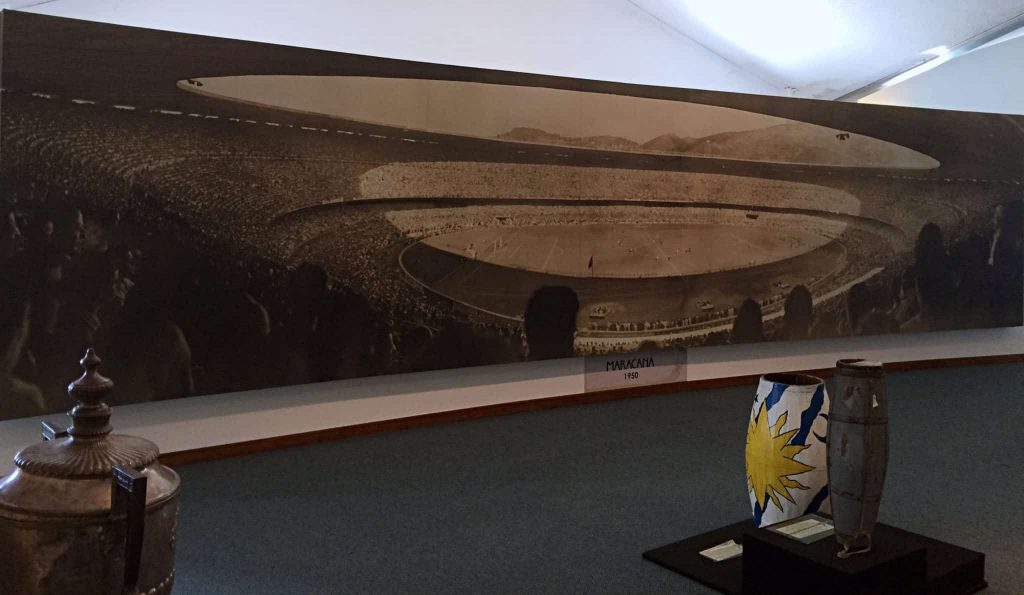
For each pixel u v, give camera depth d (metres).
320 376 6.02
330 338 6.05
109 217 5.11
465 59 7.35
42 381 4.92
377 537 4.13
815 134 8.29
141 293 5.25
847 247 8.52
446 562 3.79
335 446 6.05
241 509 4.59
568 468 5.38
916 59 8.44
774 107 8.09
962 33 7.89
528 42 7.67
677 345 7.74
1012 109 9.37
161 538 1.77
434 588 3.51
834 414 3.05
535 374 7.25
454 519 4.39
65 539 1.64
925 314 8.98
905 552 3.08
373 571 3.70
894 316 8.84
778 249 8.19
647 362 7.82
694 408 7.26
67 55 4.95
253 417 5.92
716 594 3.40
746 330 8.08
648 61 8.32
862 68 8.66
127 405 5.41
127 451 1.78
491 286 6.79
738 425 6.60
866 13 7.60
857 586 2.87
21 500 1.65
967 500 4.61
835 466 3.04
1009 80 9.35
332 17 6.72
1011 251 9.34
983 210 9.15
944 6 7.41
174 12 6.09
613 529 4.21
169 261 5.34
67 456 1.72
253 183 5.66
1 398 4.80
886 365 9.02
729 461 5.50
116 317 5.16
